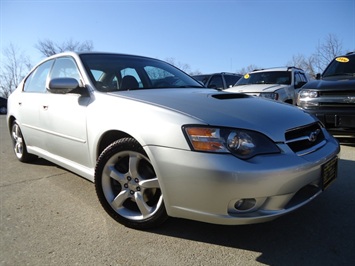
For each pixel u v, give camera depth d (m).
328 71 6.38
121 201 2.62
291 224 2.64
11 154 5.36
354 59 6.23
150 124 2.32
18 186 3.65
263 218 2.11
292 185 2.13
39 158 4.91
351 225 2.61
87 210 2.97
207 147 2.09
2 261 2.18
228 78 10.77
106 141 2.81
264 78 8.58
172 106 2.40
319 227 2.58
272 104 2.82
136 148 2.43
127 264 2.15
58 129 3.31
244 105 2.59
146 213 2.50
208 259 2.19
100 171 2.68
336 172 2.71
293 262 2.14
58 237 2.49
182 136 2.16
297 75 8.64
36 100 3.81
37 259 2.21
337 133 5.07
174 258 2.21
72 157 3.23
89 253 2.28
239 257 2.21
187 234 2.51
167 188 2.24
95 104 2.83
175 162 2.16
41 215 2.88
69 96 3.21
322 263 2.12
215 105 2.48
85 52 3.53
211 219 2.13
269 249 2.29
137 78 3.40
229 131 2.13
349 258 2.16
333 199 3.10
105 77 3.19
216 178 2.03
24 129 4.19
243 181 2.01
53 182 3.76
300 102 5.51
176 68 4.12
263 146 2.15
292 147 2.28
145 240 2.44
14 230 2.61
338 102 4.99
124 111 2.54
